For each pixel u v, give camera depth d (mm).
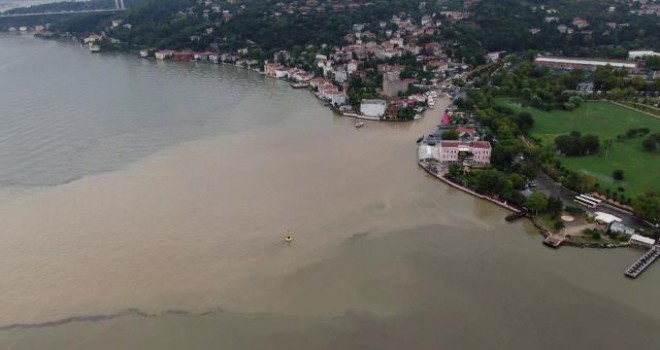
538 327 108938
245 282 123688
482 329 108500
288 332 107688
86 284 123750
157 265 130625
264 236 142875
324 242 140000
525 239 142250
